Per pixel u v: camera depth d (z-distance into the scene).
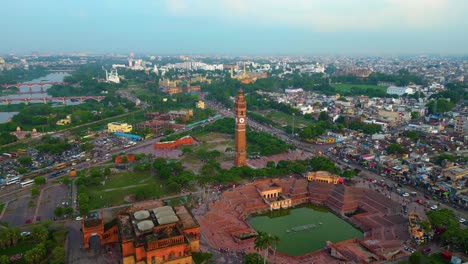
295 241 197.25
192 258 173.00
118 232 181.25
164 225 166.38
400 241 188.00
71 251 178.50
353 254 173.75
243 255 178.12
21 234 190.25
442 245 184.62
